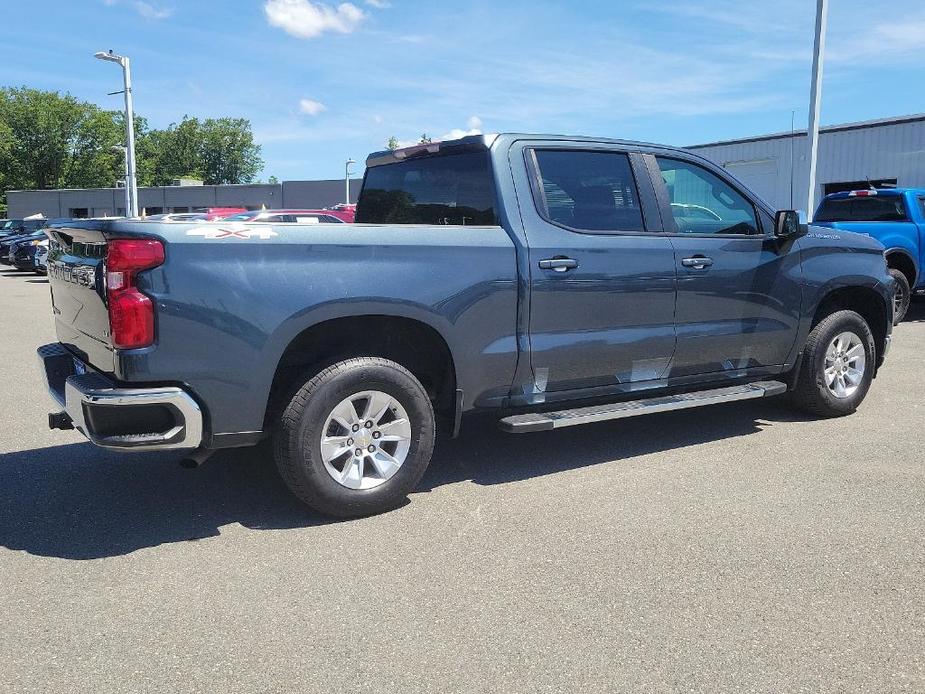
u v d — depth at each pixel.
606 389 4.88
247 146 118.50
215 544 3.79
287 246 3.80
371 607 3.16
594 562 3.56
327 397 3.90
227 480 4.72
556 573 3.45
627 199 4.93
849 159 21.17
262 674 2.70
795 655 2.79
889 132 20.30
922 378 7.52
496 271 4.34
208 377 3.67
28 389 7.33
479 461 5.11
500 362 4.42
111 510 4.25
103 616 3.10
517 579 3.39
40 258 23.77
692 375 5.25
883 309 6.27
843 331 5.95
